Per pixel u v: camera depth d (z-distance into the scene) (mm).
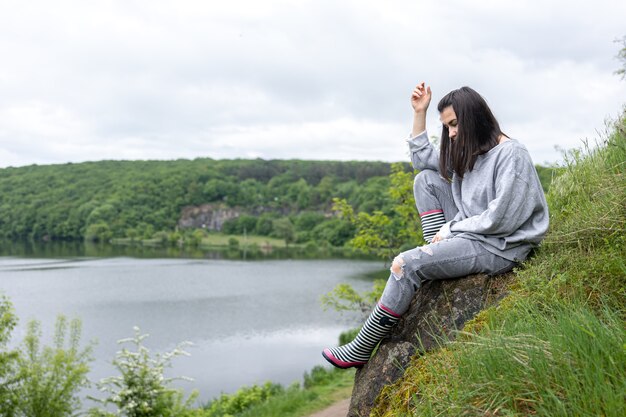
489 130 3012
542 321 2371
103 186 178625
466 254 2945
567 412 1812
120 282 69375
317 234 150750
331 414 9719
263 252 130875
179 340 34812
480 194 3008
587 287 2699
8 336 10578
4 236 162125
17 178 182250
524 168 2900
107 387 11008
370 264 99812
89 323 40750
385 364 3006
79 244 144750
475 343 2383
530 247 3020
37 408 10328
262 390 14281
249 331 37906
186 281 71500
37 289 61281
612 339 1970
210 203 174875
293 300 54375
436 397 2283
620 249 2789
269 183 186750
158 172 187375
